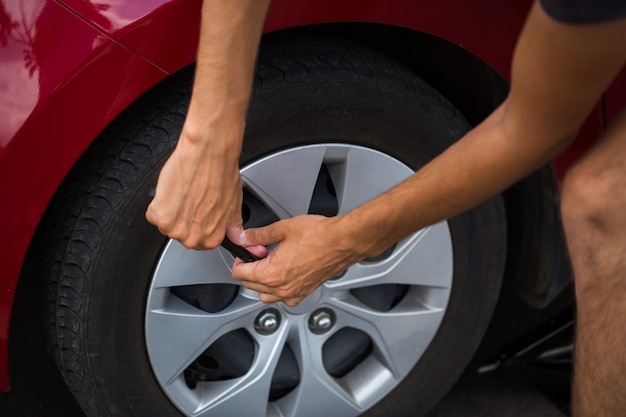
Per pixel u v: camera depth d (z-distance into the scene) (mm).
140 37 1335
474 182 1091
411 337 1764
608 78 918
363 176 1608
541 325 2146
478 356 2213
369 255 1297
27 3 1325
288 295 1371
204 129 1203
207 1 1140
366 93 1536
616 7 840
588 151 1198
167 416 1646
